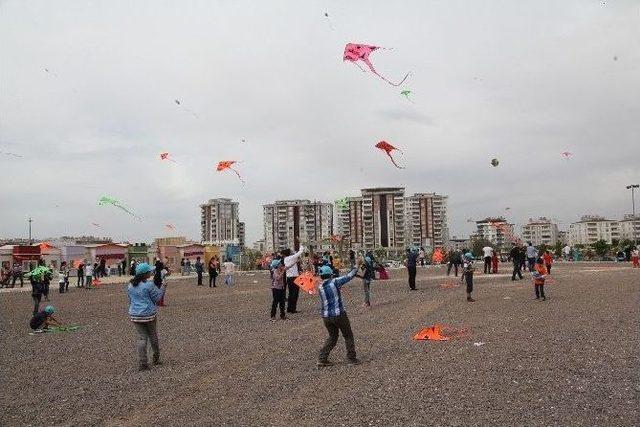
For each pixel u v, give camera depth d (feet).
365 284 59.72
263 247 538.88
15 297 98.27
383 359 31.35
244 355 34.30
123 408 23.41
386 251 363.15
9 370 32.42
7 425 21.58
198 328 47.67
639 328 37.93
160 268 68.33
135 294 31.40
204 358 33.86
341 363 30.86
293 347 36.65
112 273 209.36
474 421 19.83
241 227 529.45
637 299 55.26
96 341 42.73
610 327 38.75
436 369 28.07
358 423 20.10
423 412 21.06
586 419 19.67
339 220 498.28
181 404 23.70
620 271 110.01
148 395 25.41
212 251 238.89
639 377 25.11
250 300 74.90
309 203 497.46
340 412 21.50
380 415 20.90
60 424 21.56
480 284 86.43
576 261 199.93
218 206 507.71
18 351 39.19
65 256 201.46
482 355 30.94
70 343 42.14
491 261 121.90
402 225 450.71
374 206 451.94
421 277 114.93
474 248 366.02
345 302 66.23
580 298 58.65
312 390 25.14
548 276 98.43
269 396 24.43
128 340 42.65
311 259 111.75
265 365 31.09
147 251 227.20
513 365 28.14
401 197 451.94
